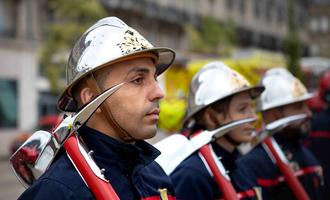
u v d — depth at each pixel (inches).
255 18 2108.8
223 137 149.0
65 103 101.0
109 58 90.5
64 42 984.3
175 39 1598.2
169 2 1541.6
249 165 166.2
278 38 2299.5
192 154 138.7
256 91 159.8
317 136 250.8
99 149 92.7
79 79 93.0
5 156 1048.2
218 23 1641.2
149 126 93.0
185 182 132.3
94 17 986.1
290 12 1131.3
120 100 91.4
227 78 151.0
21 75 1168.2
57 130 91.3
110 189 87.8
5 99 1135.0
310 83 754.2
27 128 1165.1
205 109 150.1
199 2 1686.8
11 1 1151.6
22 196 86.3
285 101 189.8
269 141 174.9
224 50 1462.8
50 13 1189.7
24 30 1169.4
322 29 2546.8
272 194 169.9
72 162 89.4
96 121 94.5
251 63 492.4
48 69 997.2
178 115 307.4
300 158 191.3
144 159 98.6
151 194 100.5
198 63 460.8
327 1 2571.4
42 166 94.1
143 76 94.0
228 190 135.1
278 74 197.6
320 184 199.0
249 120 148.7
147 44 95.0
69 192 85.6
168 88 401.7
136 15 1401.3
